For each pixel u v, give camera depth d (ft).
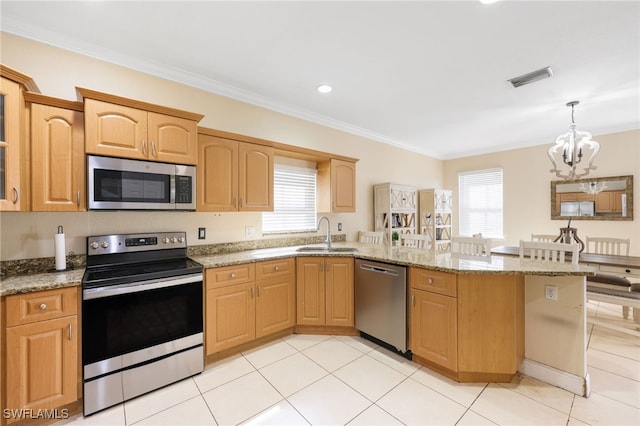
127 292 6.15
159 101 8.25
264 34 6.74
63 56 6.87
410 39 6.92
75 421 5.62
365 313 8.89
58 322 5.49
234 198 8.75
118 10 5.91
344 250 10.12
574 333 6.42
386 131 14.37
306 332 9.62
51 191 5.98
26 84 5.76
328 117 12.35
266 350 8.48
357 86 9.46
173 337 6.80
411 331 7.72
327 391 6.56
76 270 6.71
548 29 6.49
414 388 6.64
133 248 7.56
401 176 16.51
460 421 5.57
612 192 13.61
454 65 8.11
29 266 6.42
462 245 9.91
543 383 6.78
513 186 16.79
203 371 7.38
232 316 7.95
